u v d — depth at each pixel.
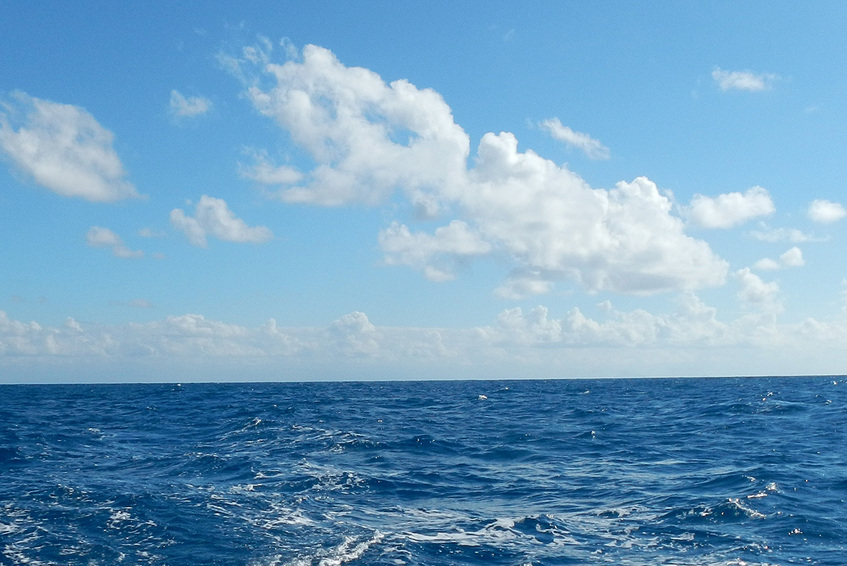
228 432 42.31
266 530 19.08
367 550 17.38
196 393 100.69
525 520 20.77
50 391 119.81
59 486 24.69
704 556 17.09
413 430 43.72
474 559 17.03
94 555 16.80
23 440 38.09
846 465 28.05
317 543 17.88
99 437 40.94
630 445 36.56
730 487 24.27
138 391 113.94
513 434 41.94
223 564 16.19
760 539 18.19
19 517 20.20
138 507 21.39
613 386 134.75
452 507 22.59
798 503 21.55
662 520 20.44
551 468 29.92
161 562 16.33
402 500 23.55
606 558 17.12
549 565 16.61
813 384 127.88
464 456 33.47
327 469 28.59
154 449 35.66
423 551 17.48
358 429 43.12
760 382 152.25
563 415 56.81
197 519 20.12
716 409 57.47
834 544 17.70
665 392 98.62
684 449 34.53
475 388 131.38
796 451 32.25
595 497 23.94
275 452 33.34
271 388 134.62
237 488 24.75
